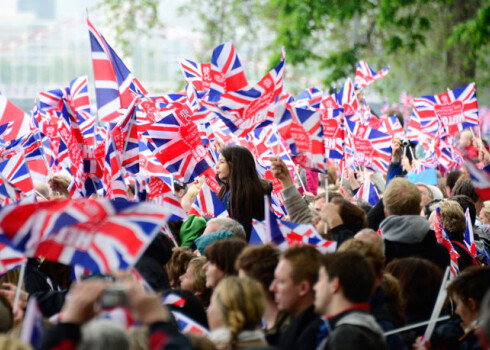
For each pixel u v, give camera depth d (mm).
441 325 15758
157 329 11922
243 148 22953
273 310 14867
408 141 33281
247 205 22500
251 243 18578
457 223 21500
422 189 25719
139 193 21859
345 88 32656
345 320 12797
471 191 26531
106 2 84688
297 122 19391
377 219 22328
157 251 17812
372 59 83062
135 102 21281
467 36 66625
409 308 16469
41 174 25641
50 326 12758
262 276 14711
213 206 23062
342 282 13008
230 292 12953
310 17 71812
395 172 27734
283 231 16438
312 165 19219
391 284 15688
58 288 18672
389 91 86375
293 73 84562
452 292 15164
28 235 13188
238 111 21734
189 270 17797
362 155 29484
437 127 32688
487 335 9992
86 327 11023
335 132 26578
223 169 22922
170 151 23453
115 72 22734
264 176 27438
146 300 12133
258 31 87938
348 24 83812
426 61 87625
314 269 13930
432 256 19250
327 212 17984
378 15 72062
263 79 21500
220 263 16141
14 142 23859
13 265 14719
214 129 28625
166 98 27906
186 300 15906
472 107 31094
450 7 80438
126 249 13047
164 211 13156
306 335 13398
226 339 12898
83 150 22000
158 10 88938
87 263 13133
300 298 13930
